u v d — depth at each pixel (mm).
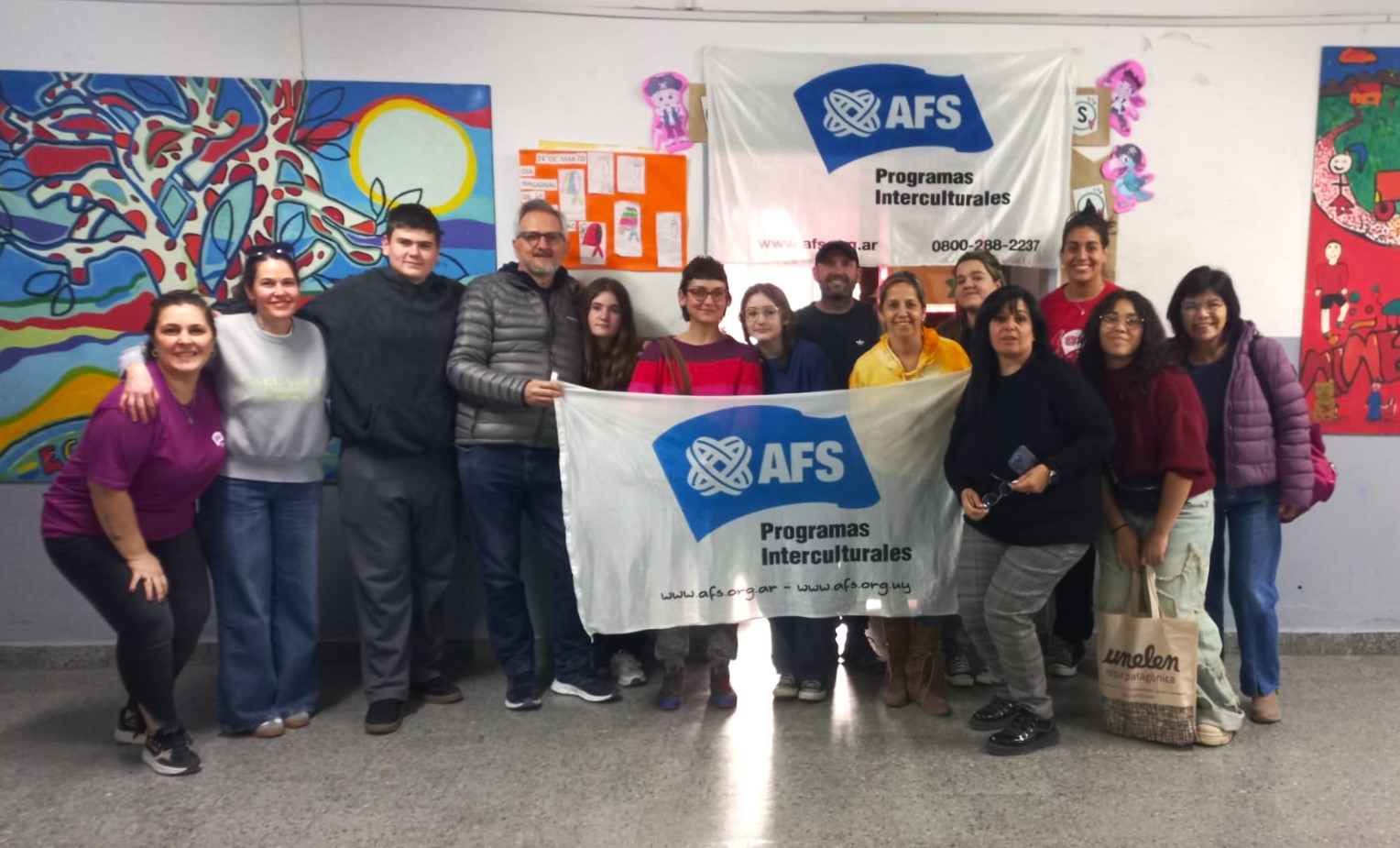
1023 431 2568
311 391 2797
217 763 2697
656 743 2791
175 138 3369
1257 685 2914
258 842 2266
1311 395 3562
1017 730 2703
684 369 2994
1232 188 3518
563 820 2352
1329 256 3520
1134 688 2738
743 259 3512
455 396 3018
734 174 3480
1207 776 2553
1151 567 2697
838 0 3449
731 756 2699
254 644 2842
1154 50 3471
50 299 3389
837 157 3484
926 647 3016
